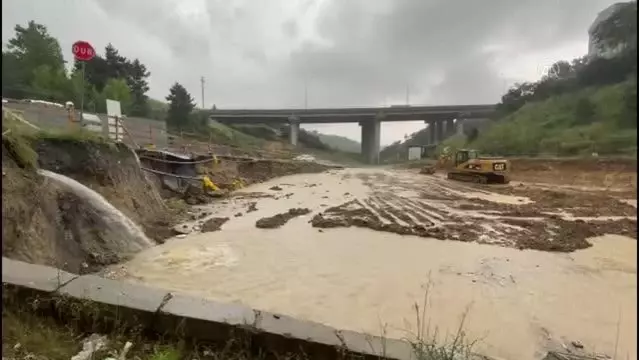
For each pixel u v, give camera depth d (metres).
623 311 6.27
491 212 14.90
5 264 4.00
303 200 18.36
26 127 10.18
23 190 6.87
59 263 6.93
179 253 8.98
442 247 9.91
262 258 8.77
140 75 51.62
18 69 32.25
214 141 46.69
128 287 3.83
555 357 4.20
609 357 4.85
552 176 24.55
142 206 11.84
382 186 25.41
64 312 3.35
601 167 21.70
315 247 9.76
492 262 8.69
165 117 51.50
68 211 7.90
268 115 80.75
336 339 3.23
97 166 10.84
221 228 11.78
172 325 3.34
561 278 7.74
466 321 5.90
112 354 2.96
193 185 18.61
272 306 6.29
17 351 2.81
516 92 45.12
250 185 26.73
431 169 37.09
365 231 11.61
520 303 6.55
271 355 3.20
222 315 3.42
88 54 15.31
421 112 80.12
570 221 12.96
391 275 7.80
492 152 32.66
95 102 33.34
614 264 8.64
